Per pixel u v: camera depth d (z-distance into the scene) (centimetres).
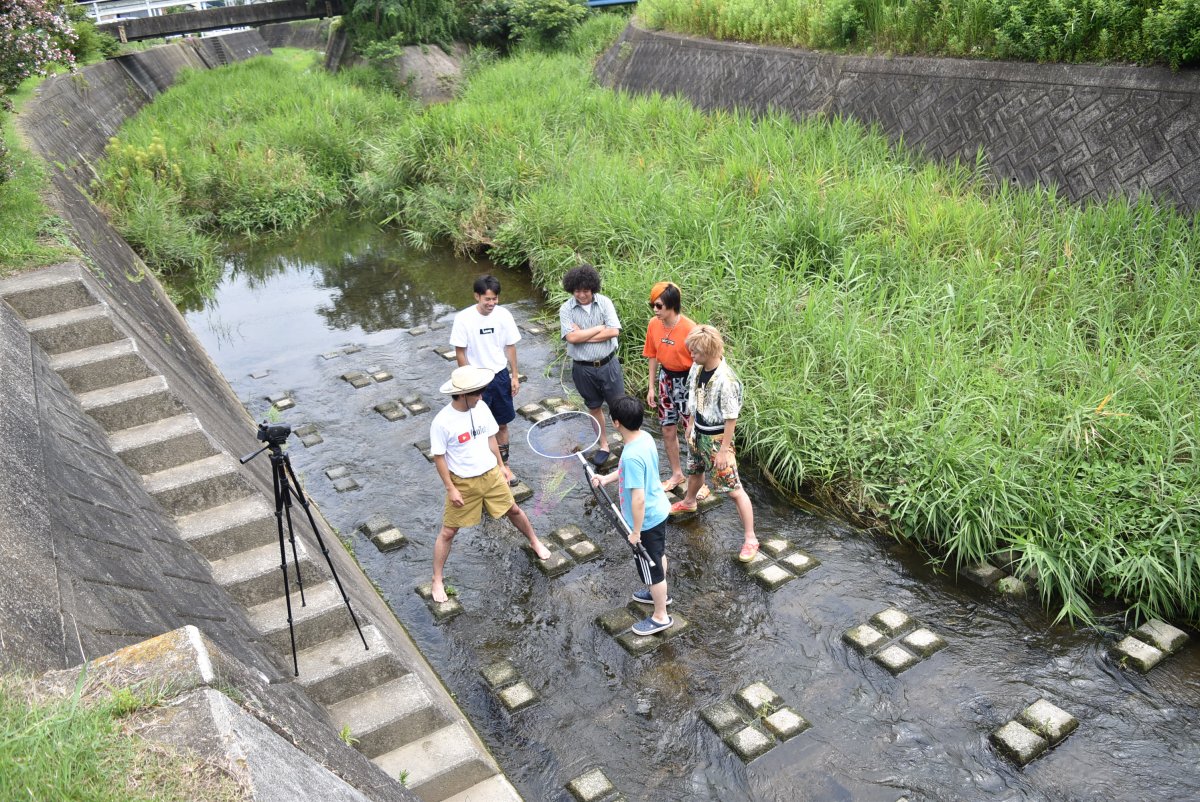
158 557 409
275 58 2667
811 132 1154
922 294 755
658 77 1703
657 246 954
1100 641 486
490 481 536
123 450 505
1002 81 982
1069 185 895
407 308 1102
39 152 1124
